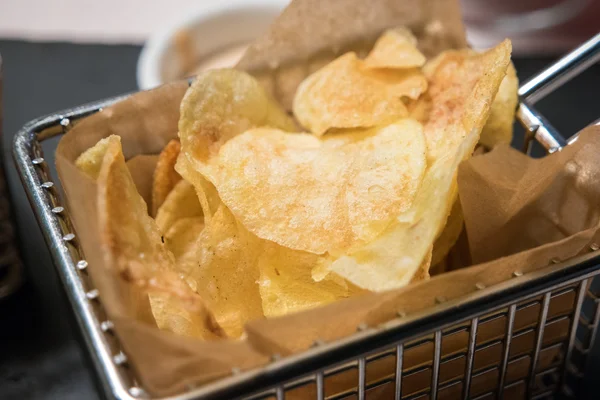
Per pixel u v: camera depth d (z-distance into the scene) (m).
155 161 0.25
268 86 0.27
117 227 0.20
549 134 0.24
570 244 0.20
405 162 0.22
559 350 0.23
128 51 0.39
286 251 0.23
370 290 0.21
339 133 0.25
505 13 0.40
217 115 0.24
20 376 0.27
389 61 0.25
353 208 0.22
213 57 0.36
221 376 0.19
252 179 0.23
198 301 0.19
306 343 0.20
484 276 0.20
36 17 0.41
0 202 0.28
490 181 0.22
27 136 0.22
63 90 0.37
